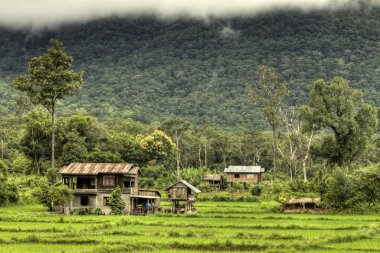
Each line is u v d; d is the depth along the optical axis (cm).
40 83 14775
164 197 15338
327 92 14788
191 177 19000
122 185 12100
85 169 12138
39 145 17100
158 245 6738
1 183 12319
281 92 16688
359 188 11962
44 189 11638
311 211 11700
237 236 7438
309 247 6694
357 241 7231
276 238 7350
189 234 7500
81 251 6216
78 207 11844
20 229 7931
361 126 14775
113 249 6412
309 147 15000
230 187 18950
